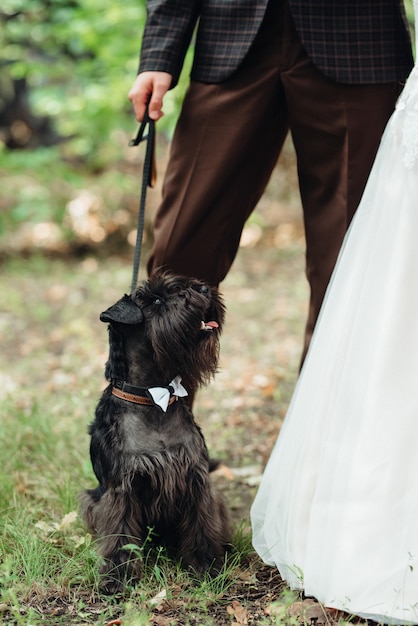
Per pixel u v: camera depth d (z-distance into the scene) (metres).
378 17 3.11
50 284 8.85
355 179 3.16
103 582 2.88
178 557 3.11
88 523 3.22
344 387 2.75
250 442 4.65
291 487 2.93
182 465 2.95
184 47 3.39
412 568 2.49
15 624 2.65
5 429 4.57
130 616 2.62
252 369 6.11
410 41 3.21
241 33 3.18
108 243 10.29
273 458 3.17
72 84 9.18
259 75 3.19
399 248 2.71
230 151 3.26
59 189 9.91
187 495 3.00
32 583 2.87
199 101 3.30
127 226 10.27
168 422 2.96
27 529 3.29
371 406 2.66
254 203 3.52
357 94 3.12
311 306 3.42
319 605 2.68
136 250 3.18
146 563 3.04
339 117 3.13
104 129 8.98
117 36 7.90
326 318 2.95
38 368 6.27
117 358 3.00
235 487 3.98
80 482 3.89
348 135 3.13
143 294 3.00
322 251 3.30
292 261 9.69
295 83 3.15
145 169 3.30
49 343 6.95
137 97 3.37
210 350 2.96
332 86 3.12
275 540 2.99
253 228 10.91
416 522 2.54
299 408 2.98
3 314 7.82
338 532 2.66
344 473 2.68
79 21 7.86
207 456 3.08
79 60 9.15
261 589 2.89
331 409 2.83
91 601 2.83
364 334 2.75
